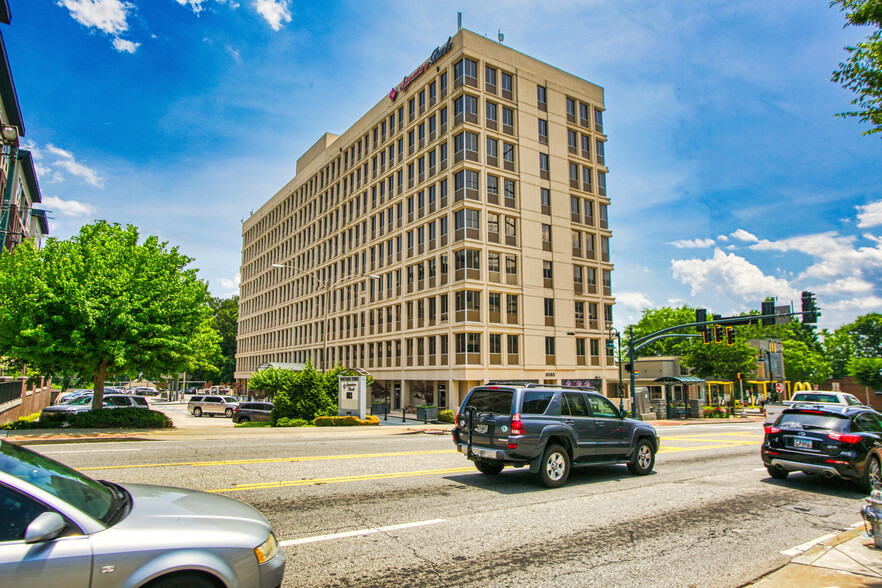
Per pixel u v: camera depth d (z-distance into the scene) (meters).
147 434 17.41
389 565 5.15
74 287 18.44
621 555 5.74
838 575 5.17
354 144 53.97
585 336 43.81
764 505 8.48
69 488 3.57
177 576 3.21
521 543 6.01
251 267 83.69
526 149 42.25
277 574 3.67
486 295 38.16
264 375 49.12
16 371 20.25
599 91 48.47
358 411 26.69
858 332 76.62
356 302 51.22
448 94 40.56
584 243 45.31
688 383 41.22
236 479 8.86
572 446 9.62
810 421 10.55
